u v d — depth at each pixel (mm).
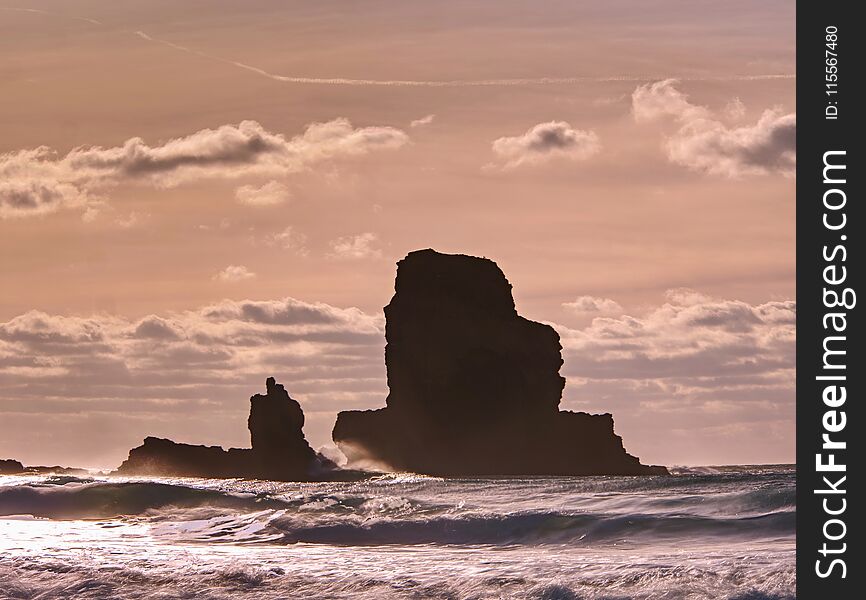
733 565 59844
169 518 96438
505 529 78875
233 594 59125
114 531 87875
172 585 61000
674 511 79938
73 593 60031
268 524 85500
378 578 61000
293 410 173250
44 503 106688
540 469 174750
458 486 108000
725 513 78438
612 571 59750
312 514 89812
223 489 112312
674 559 63125
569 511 81688
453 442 175500
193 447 175000
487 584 58438
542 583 57531
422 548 74375
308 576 62156
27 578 63406
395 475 169750
